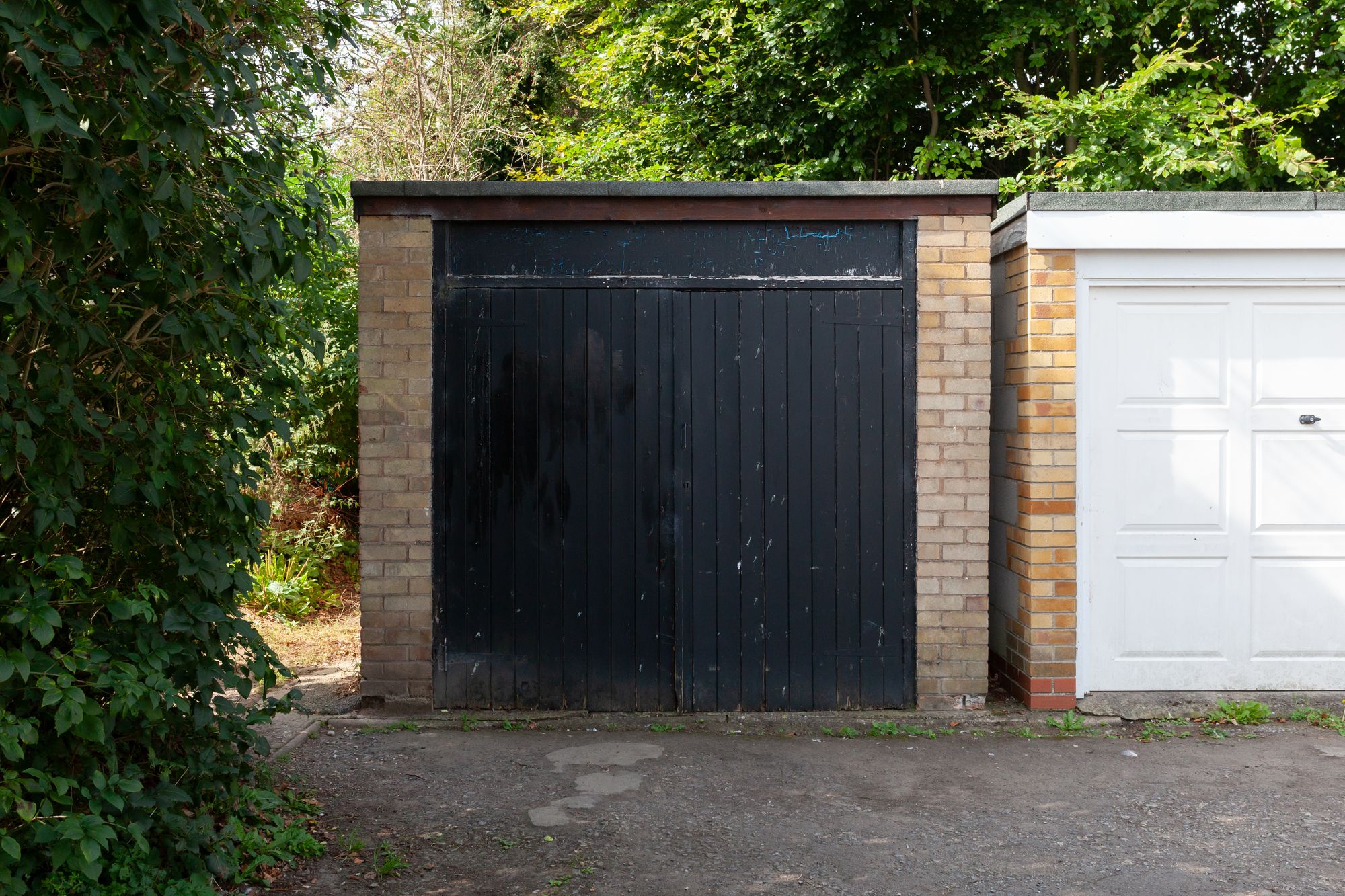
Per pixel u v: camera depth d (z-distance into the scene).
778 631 5.82
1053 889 3.70
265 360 3.72
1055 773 4.92
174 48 2.88
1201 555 5.93
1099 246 5.76
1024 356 5.92
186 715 3.60
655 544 5.80
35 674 2.90
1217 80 11.58
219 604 3.70
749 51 12.31
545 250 5.79
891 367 5.81
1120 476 5.93
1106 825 4.29
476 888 3.71
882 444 5.81
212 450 3.63
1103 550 5.93
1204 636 5.94
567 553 5.79
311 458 9.16
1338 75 11.24
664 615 5.80
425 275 5.72
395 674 5.76
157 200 3.06
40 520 2.95
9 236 2.71
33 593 2.95
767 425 5.81
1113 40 12.15
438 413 5.77
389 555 5.75
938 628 5.80
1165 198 5.76
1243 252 5.84
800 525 5.81
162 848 3.48
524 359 5.79
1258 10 12.07
